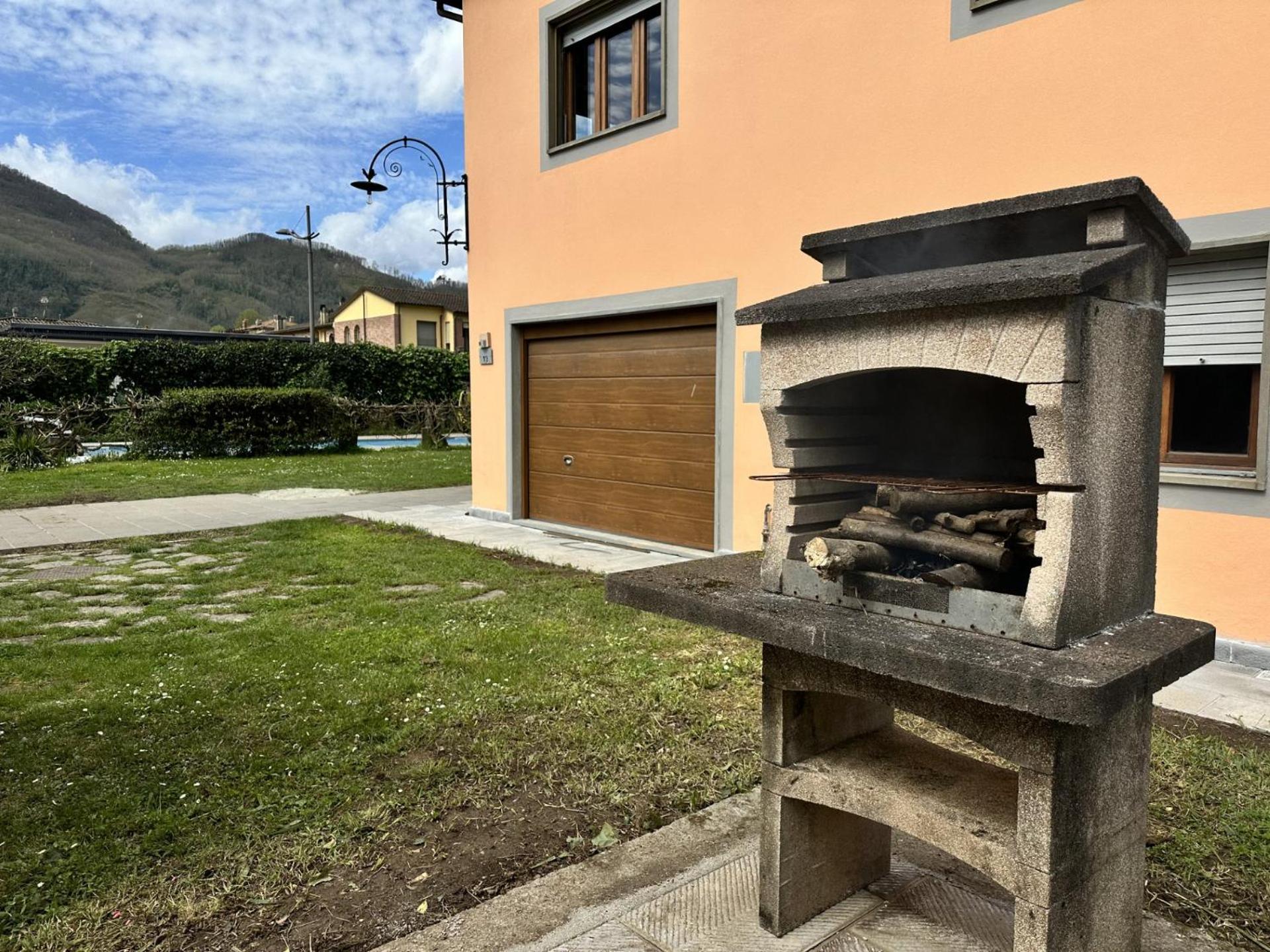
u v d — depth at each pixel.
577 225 7.49
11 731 3.23
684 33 6.38
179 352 19.28
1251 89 3.76
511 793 2.80
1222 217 3.88
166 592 5.63
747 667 4.01
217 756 3.02
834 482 2.04
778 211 5.86
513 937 2.04
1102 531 1.55
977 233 1.87
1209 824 2.52
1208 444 4.19
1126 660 1.38
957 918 2.12
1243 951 1.97
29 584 5.86
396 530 8.23
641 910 2.15
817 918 2.12
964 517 1.71
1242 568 3.98
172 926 2.08
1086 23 4.26
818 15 5.49
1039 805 1.50
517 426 8.53
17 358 16.89
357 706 3.49
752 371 6.15
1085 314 1.44
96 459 15.28
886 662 1.50
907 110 5.06
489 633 4.56
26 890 2.21
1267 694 3.63
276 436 16.50
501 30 8.09
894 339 1.65
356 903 2.19
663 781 2.88
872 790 1.80
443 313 42.19
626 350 7.38
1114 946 1.72
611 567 6.41
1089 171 4.31
